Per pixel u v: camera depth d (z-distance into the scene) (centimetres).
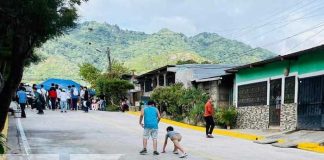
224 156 1509
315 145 1769
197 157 1465
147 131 1500
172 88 3600
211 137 2155
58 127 2277
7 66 2408
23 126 2225
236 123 2934
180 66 4212
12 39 1633
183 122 3262
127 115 3559
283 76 2486
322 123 2120
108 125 2523
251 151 1664
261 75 2734
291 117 2373
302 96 2292
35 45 1770
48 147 1566
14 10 1438
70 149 1545
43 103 3628
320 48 2045
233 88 3125
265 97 2667
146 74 4916
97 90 5128
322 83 2138
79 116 3088
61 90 3422
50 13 1480
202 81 3444
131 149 1602
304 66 2302
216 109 2956
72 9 1600
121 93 5084
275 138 2080
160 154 1507
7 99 1606
